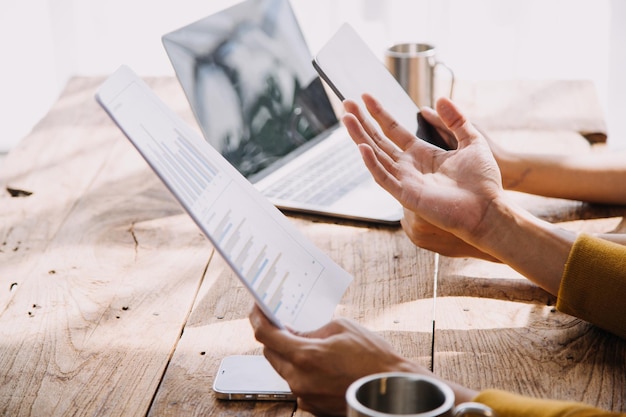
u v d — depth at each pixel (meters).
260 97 1.40
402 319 0.96
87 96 1.73
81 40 2.73
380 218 1.19
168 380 0.86
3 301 1.01
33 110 2.87
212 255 1.12
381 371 0.74
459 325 0.94
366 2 2.63
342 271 0.88
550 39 2.61
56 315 0.98
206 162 0.83
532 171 1.24
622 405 0.80
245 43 1.42
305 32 2.67
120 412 0.81
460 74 2.68
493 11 2.60
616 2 2.56
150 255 1.12
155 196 1.30
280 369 0.77
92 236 1.18
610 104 2.65
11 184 1.35
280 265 0.81
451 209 0.99
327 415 0.77
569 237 0.97
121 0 2.69
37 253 1.13
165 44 1.27
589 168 1.23
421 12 2.63
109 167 1.41
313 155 1.42
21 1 2.74
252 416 0.80
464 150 1.02
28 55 2.80
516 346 0.90
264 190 1.28
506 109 1.59
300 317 0.80
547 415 0.67
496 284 1.03
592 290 0.91
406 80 1.48
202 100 1.28
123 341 0.93
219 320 0.97
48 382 0.86
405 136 1.06
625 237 1.02
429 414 0.56
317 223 1.21
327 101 1.55
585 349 0.89
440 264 1.09
